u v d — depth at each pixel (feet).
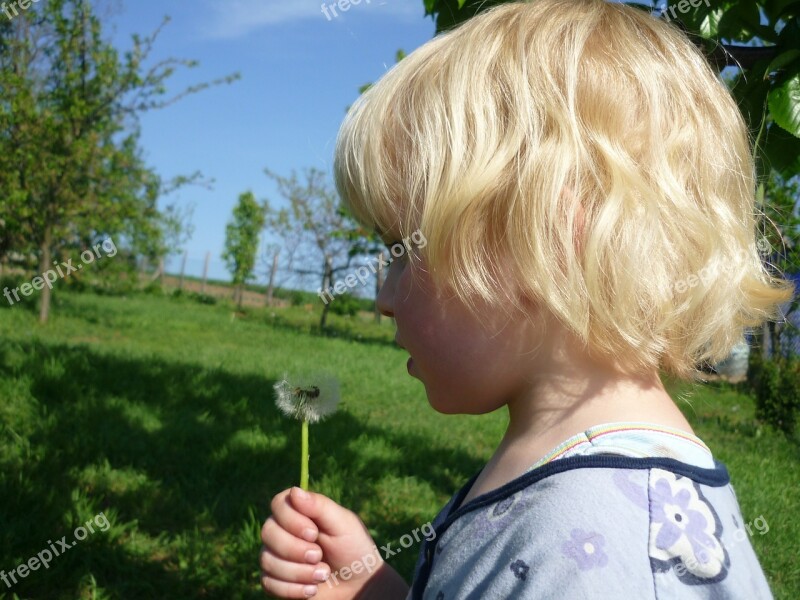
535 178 2.49
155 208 53.42
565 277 2.44
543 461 2.50
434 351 2.76
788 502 16.12
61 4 42.06
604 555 2.13
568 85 2.62
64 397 20.61
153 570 11.45
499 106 2.67
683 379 2.77
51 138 41.06
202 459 16.26
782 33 5.62
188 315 52.06
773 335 25.77
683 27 5.80
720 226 2.62
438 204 2.62
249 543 12.16
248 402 22.38
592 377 2.57
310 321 58.85
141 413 19.75
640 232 2.44
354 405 25.05
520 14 2.99
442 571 2.61
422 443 19.77
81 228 44.04
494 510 2.50
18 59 41.86
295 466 16.49
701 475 2.38
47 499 12.86
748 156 2.92
